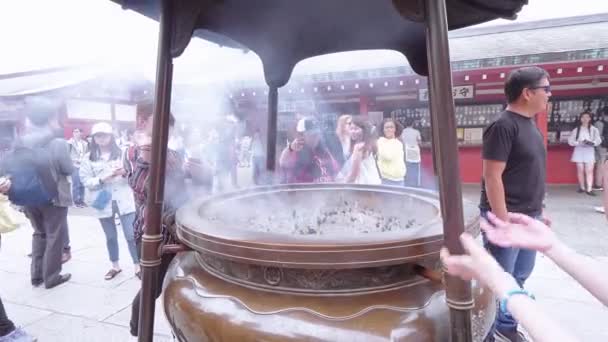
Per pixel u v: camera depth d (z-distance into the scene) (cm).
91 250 426
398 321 107
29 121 312
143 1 148
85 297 308
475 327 118
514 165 220
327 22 198
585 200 675
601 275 84
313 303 110
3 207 261
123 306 293
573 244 421
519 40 877
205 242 120
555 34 888
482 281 81
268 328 108
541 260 359
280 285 116
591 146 726
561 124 840
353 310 108
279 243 105
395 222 176
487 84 849
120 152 350
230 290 123
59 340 247
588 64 657
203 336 121
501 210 210
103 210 338
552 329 61
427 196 186
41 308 291
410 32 201
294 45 229
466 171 899
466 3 151
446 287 102
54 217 325
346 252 102
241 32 207
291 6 178
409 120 914
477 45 888
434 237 110
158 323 263
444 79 102
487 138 219
